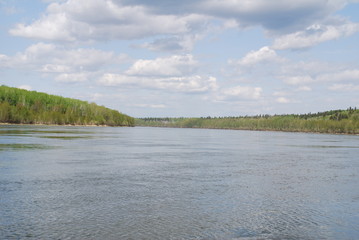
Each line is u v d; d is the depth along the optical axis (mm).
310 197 23750
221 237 15367
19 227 15969
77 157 46062
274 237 15562
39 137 89125
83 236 15008
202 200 22141
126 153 54094
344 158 53281
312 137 163750
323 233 16203
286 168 39562
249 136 165250
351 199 23281
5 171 32094
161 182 28281
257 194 24406
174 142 92188
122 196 22734
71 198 21828
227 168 38312
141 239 14852
